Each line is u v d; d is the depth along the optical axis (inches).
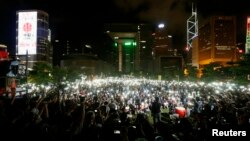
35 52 7249.0
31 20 7327.8
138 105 1501.0
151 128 531.2
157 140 475.8
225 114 739.4
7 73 2300.7
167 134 499.5
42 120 530.0
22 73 2819.9
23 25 7342.5
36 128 460.8
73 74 5142.7
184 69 7283.5
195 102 1183.6
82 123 509.4
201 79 5275.6
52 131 475.8
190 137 523.5
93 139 478.0
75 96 1355.8
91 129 484.4
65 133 470.9
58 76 4606.3
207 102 1147.3
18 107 596.4
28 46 7268.7
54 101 721.0
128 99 1846.7
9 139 446.6
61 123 515.2
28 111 542.9
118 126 522.3
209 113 818.8
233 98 1362.0
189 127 600.7
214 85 3447.3
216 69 4598.9
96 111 689.6
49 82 4215.1
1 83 2266.2
